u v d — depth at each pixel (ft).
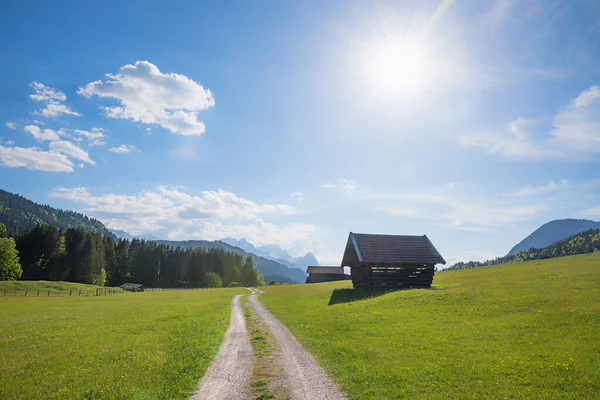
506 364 56.70
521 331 76.38
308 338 85.05
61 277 522.47
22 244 531.09
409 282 174.70
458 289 134.21
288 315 125.80
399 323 93.81
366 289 173.47
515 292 119.85
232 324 111.96
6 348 80.69
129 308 158.30
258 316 128.98
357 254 177.47
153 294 293.02
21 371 61.87
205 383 54.54
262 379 55.72
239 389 51.96
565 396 45.19
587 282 130.82
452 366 57.41
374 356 65.46
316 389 51.49
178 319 116.57
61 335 93.50
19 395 50.21
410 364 59.67
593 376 50.08
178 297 237.25
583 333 71.05
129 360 65.87
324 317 112.06
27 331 100.78
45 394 50.31
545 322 81.41
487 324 84.84
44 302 200.64
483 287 135.95
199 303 179.11
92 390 50.24
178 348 74.38
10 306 175.63
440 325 88.12
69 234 597.11
